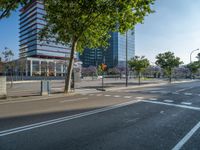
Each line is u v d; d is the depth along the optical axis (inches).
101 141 235.5
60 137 248.4
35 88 1087.0
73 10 726.5
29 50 4434.1
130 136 253.0
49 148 214.7
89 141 235.3
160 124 309.9
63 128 287.1
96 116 363.6
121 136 252.8
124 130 277.7
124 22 759.7
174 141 235.8
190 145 223.9
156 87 1136.2
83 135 256.5
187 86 1203.2
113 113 390.6
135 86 1185.4
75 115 371.9
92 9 714.8
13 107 471.2
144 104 503.2
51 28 833.5
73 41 820.0
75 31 771.4
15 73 2864.2
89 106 474.0
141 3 705.0
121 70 3634.4
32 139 241.4
